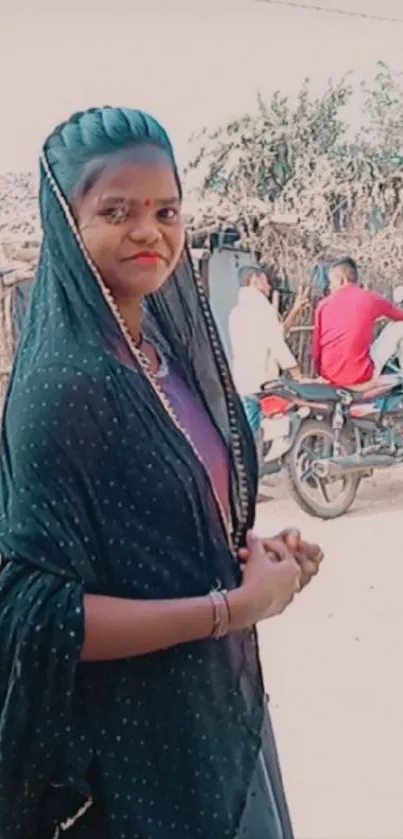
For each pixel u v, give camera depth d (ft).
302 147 11.87
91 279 3.81
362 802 7.15
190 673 4.04
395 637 9.77
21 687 3.71
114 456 3.76
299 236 12.37
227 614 3.93
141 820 3.96
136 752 3.98
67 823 4.07
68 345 3.76
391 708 8.48
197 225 11.52
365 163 12.30
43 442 3.65
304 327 12.75
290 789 7.29
